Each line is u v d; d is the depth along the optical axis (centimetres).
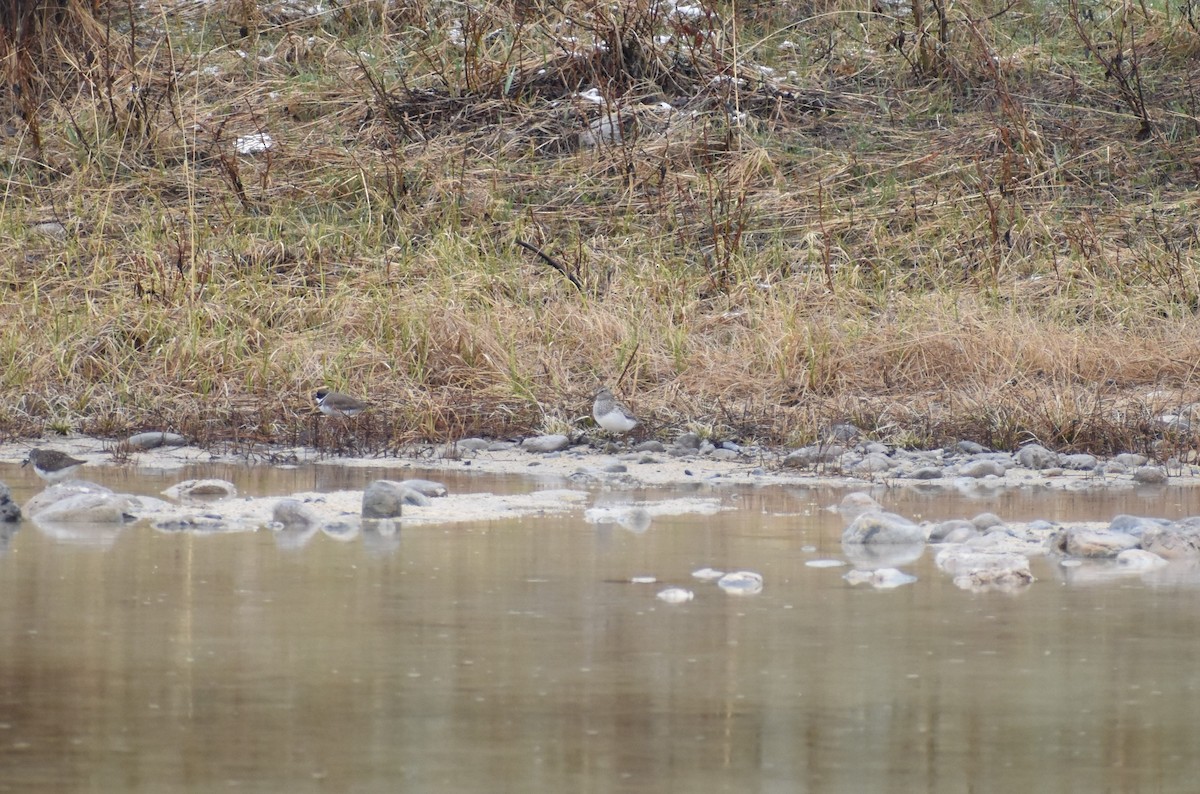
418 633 1992
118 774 1471
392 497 2941
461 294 4838
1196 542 2603
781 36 6462
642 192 5547
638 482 3500
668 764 1510
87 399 4297
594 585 2295
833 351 4525
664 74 6044
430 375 4462
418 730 1605
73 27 6122
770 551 2597
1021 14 6562
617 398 4294
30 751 1535
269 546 2602
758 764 1511
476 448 3988
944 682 1784
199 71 6069
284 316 4778
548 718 1645
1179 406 4178
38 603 2148
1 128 5900
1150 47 6391
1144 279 5081
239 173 5603
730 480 3550
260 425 4119
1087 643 1959
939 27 6256
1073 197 5600
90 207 5453
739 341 4631
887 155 5778
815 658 1883
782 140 5853
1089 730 1620
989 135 5784
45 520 2838
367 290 4925
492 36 6228
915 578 2366
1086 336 4647
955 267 5194
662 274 5041
